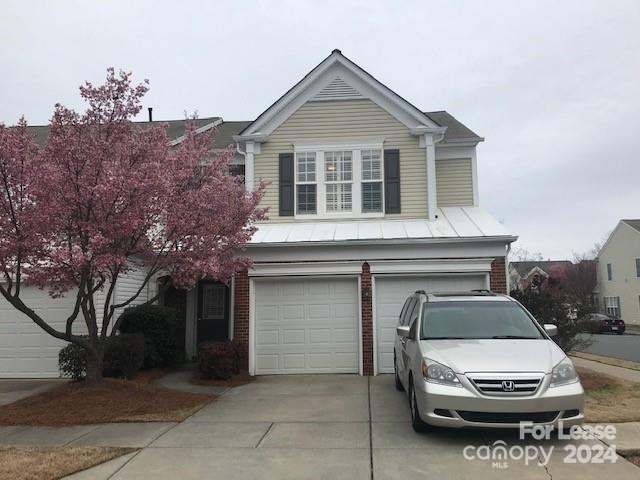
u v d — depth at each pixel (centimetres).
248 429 738
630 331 3784
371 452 627
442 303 821
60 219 830
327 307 1227
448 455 612
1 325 1226
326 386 1053
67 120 849
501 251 1182
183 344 1455
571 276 5681
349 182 1391
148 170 838
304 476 557
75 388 939
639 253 4488
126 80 880
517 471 563
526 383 618
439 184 1484
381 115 1405
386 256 1202
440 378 642
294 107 1427
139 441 688
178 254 908
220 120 1773
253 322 1227
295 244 1199
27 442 696
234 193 972
